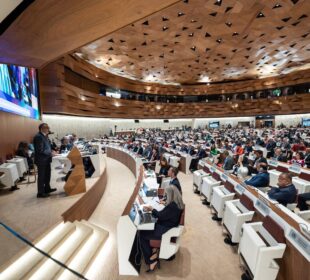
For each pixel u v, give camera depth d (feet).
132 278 9.46
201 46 46.73
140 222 9.87
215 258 10.71
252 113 91.35
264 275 7.33
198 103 98.43
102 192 21.38
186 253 11.16
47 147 14.70
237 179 14.26
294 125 84.28
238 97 95.25
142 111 87.92
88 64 57.88
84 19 7.27
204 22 35.94
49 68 42.65
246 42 45.14
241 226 10.09
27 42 8.70
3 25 7.23
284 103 82.74
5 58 10.36
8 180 15.79
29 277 8.16
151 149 30.96
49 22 7.28
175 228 9.84
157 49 47.88
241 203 11.69
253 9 32.17
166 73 72.95
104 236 12.46
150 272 9.78
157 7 6.88
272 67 68.23
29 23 7.16
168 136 64.90
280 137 47.91
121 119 84.38
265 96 89.04
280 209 9.07
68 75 52.11
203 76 79.51
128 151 37.06
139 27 37.19
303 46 48.01
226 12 32.91
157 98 95.96
